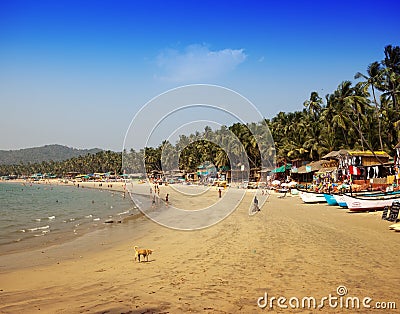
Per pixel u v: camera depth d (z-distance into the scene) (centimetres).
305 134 6456
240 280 950
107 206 4684
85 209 4362
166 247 1573
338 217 2333
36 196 7644
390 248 1271
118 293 883
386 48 4616
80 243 1870
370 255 1168
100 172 17150
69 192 9275
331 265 1057
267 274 996
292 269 1035
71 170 19575
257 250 1353
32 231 2475
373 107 4897
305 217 2414
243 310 724
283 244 1447
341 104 5284
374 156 3944
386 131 4812
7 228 2686
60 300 848
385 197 2498
